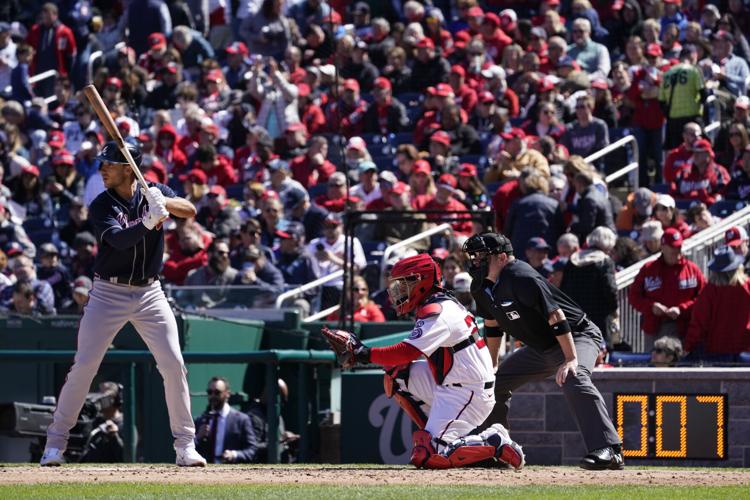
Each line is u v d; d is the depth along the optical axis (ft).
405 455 140.05
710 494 77.10
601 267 144.15
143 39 258.98
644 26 232.53
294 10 250.57
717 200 190.90
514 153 195.93
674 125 208.13
